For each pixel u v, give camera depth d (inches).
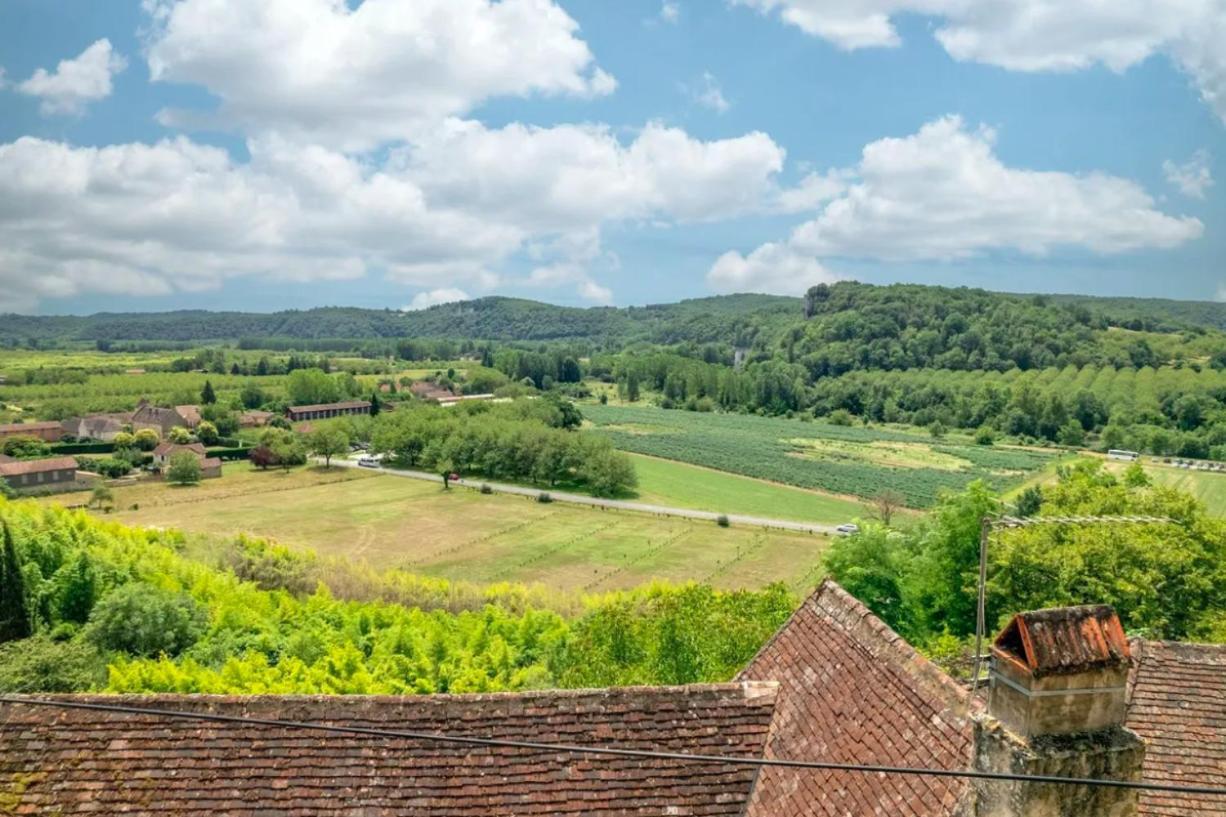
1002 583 1408.7
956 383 7677.2
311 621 1860.2
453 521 3809.1
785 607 1173.7
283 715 495.8
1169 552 1337.4
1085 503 1593.3
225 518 3754.9
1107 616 361.1
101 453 5354.3
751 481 4894.2
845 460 5506.9
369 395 7775.6
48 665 1279.5
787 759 492.7
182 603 1738.4
